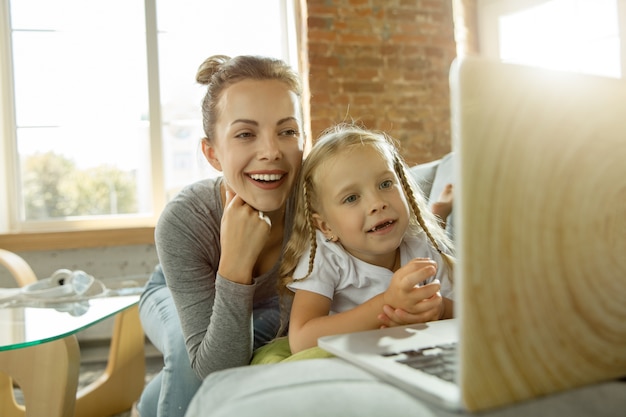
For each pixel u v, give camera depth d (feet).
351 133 3.46
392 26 11.02
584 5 10.17
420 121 11.16
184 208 3.71
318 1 10.68
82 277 5.60
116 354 6.41
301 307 3.22
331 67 10.75
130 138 10.57
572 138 1.49
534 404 1.41
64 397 4.34
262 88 3.29
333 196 3.27
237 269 3.06
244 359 3.15
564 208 1.47
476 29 12.20
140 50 10.57
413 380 1.52
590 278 1.51
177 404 3.59
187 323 3.42
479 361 1.35
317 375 1.67
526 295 1.41
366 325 2.87
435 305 2.76
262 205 3.28
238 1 10.95
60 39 10.39
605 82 1.60
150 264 9.88
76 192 10.44
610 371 1.57
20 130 10.28
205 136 3.76
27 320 4.39
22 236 9.36
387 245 3.21
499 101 1.36
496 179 1.37
